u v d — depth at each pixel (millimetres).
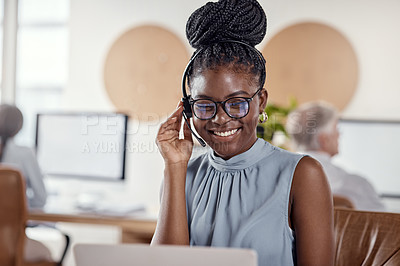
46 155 3268
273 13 4078
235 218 1009
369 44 3938
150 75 4328
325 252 953
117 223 2617
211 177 1087
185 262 690
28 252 2541
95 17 4438
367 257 1230
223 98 947
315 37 4012
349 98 3963
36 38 4605
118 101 4387
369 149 3662
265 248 971
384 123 3635
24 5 4617
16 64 4609
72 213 2715
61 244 4281
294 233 1016
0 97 4555
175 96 4277
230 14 958
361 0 3943
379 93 3922
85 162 3162
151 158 4273
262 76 989
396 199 3676
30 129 4629
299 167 994
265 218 983
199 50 990
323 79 4000
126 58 4375
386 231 1241
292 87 4047
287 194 982
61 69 4562
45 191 2965
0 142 2932
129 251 706
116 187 4328
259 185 1015
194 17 998
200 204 1074
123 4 4387
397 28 3885
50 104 4582
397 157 3611
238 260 673
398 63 3887
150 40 4328
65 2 4555
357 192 2559
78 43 4473
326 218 965
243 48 964
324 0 3998
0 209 2180
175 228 1024
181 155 1067
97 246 714
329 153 2672
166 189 1058
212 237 1020
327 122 2625
